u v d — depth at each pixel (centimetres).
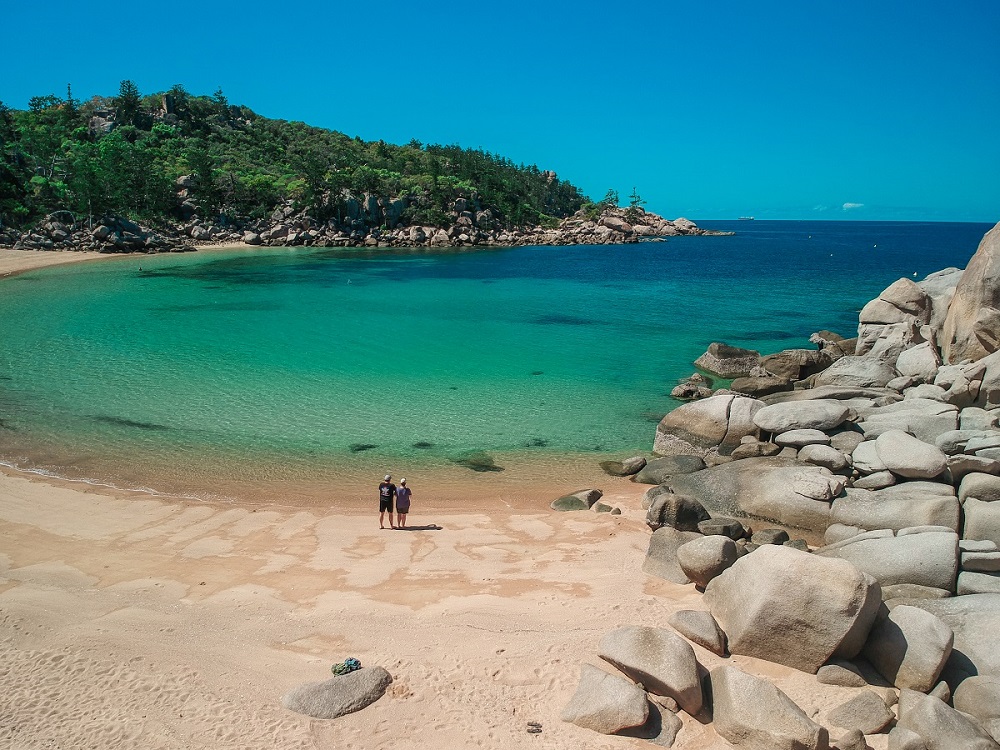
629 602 1440
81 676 1194
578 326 5056
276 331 4609
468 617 1383
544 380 3500
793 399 2734
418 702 1134
